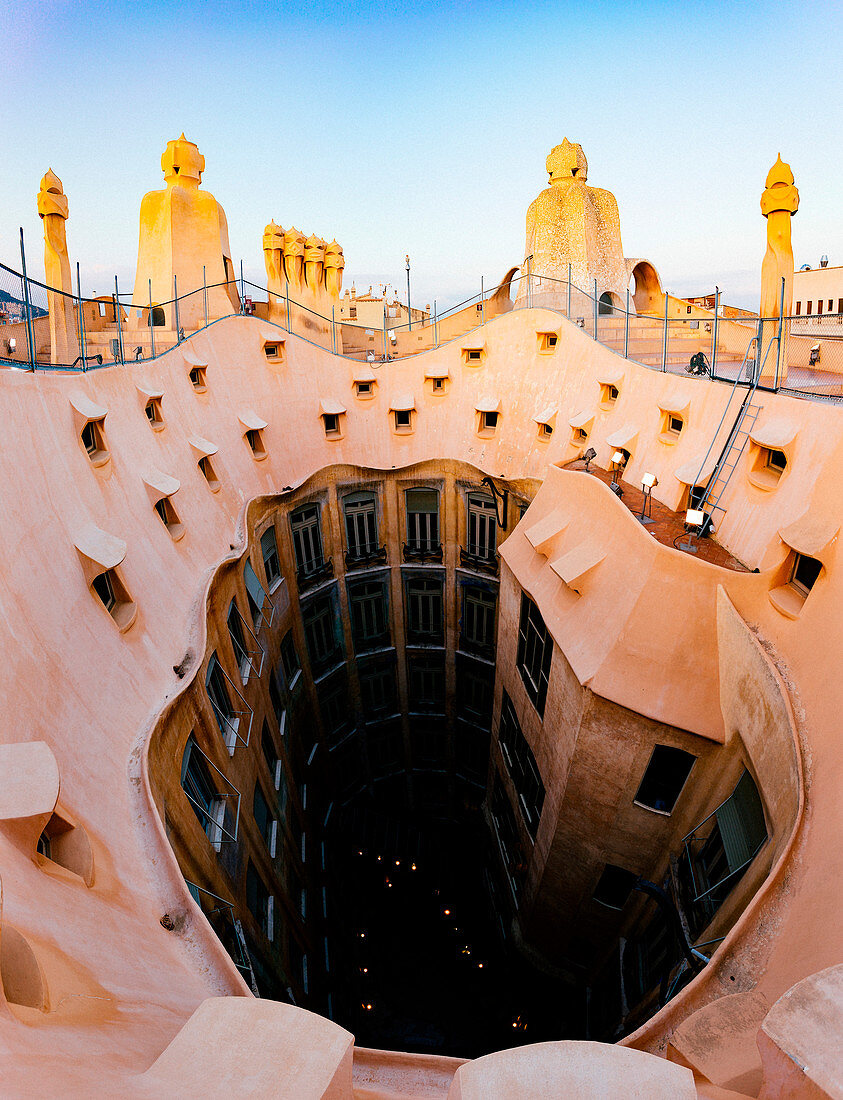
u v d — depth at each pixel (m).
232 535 24.09
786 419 16.17
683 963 14.79
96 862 10.26
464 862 37.31
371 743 38.25
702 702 15.91
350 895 34.44
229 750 18.92
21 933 7.08
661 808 17.72
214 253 35.22
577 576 19.11
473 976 31.45
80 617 14.04
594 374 27.39
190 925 10.93
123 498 18.12
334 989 27.55
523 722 24.42
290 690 30.36
